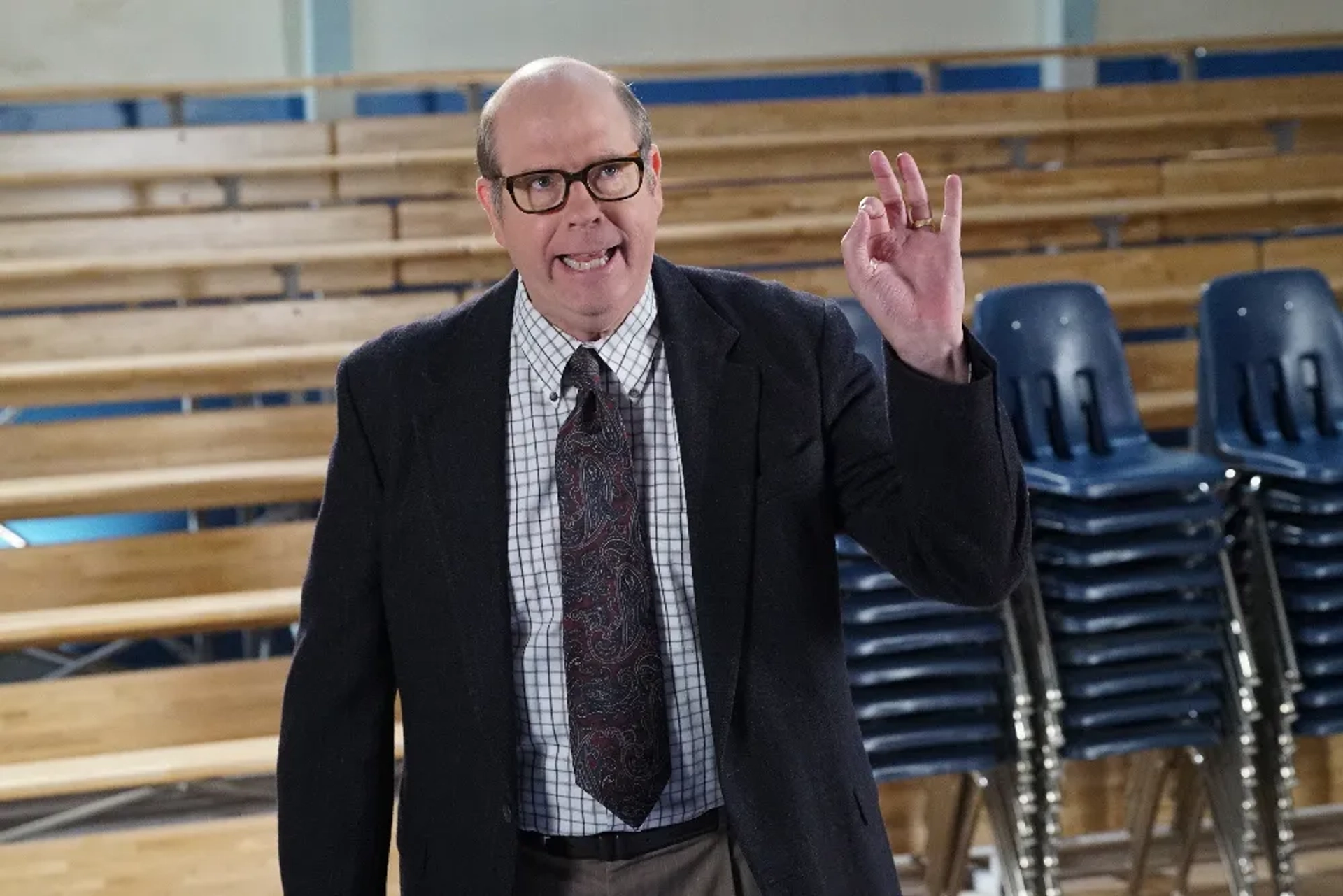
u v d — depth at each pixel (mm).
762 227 6398
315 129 7508
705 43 9133
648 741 1973
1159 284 6414
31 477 5059
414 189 7312
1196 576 3859
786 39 9203
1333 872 4430
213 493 4676
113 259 6152
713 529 1977
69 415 6461
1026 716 3779
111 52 8547
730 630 1964
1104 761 4414
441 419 2045
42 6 8422
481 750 2012
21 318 5809
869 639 3732
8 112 8305
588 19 9023
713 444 1998
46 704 4023
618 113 1901
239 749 3854
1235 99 8297
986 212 6625
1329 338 4227
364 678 2113
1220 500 4004
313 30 8547
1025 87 9375
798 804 1995
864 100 7988
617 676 1964
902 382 1810
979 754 3840
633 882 2041
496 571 1997
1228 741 3963
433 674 2051
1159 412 5242
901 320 1810
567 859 2049
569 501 1977
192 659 5762
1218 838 4031
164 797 4340
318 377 5379
